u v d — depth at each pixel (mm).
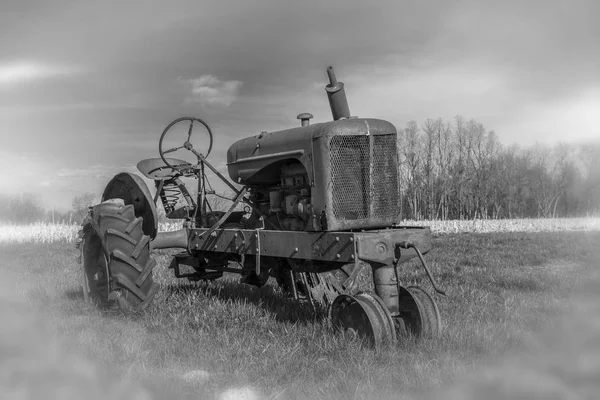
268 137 5449
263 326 5004
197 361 3953
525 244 13539
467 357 3934
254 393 3348
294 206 5148
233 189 6273
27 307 5602
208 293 6641
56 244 16641
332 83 4949
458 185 41094
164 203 6777
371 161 4684
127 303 5520
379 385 3436
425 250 4652
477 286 7145
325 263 5117
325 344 4191
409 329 4543
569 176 37938
